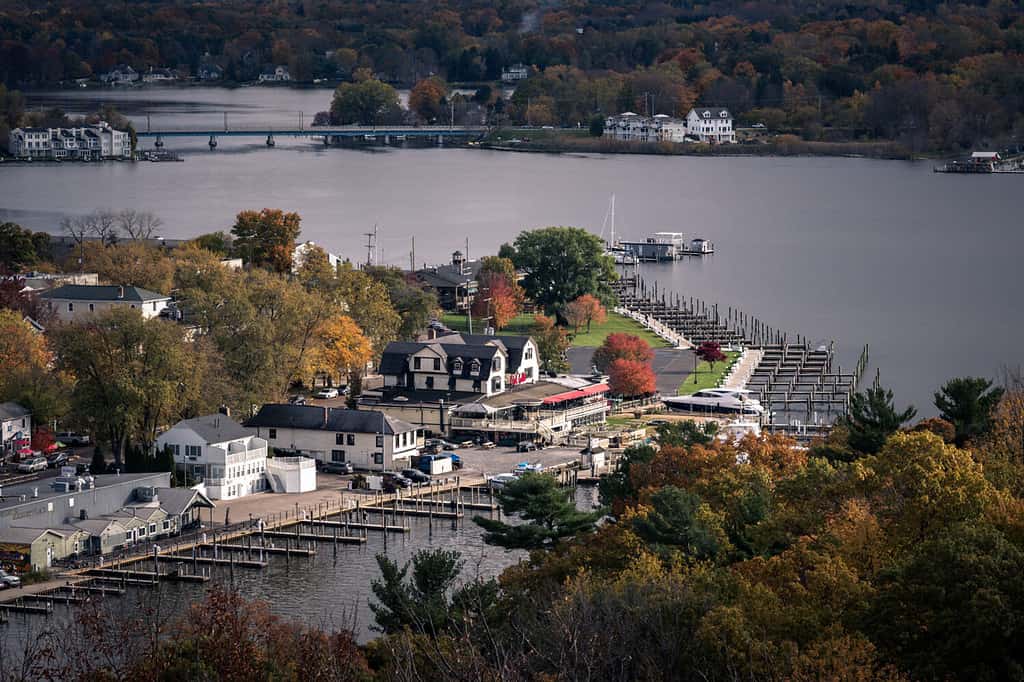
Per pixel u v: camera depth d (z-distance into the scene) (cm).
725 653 19875
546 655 18188
